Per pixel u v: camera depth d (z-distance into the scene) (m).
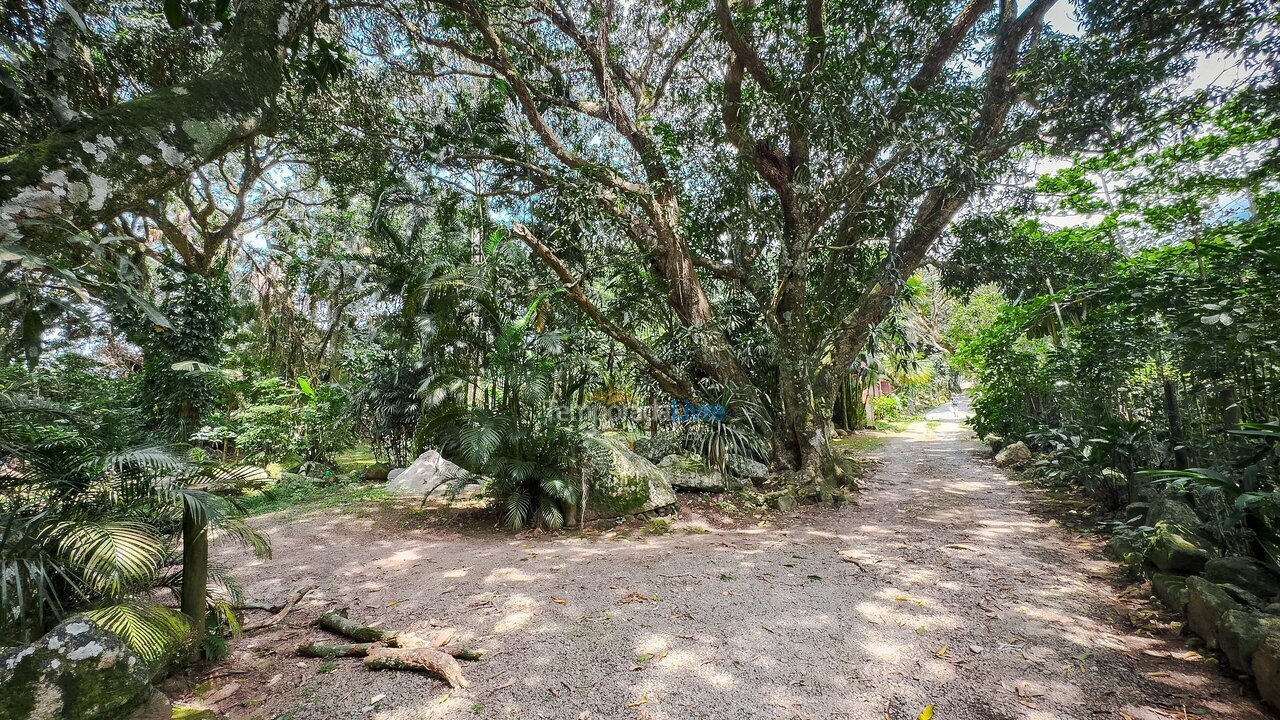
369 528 5.75
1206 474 2.77
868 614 3.08
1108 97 5.81
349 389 10.02
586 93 9.67
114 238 1.68
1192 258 3.56
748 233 8.46
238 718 2.19
